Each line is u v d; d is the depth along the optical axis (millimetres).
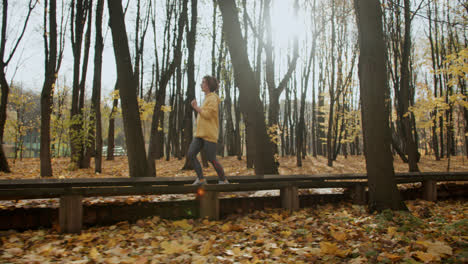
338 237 3570
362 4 5090
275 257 3096
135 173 6520
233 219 4766
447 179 6648
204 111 4520
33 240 3561
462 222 3926
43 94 10227
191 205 4703
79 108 15039
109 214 4340
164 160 22078
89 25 14547
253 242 3617
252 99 7648
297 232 3914
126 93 6559
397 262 2762
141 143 6625
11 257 2973
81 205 3965
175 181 4996
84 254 3205
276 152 15102
